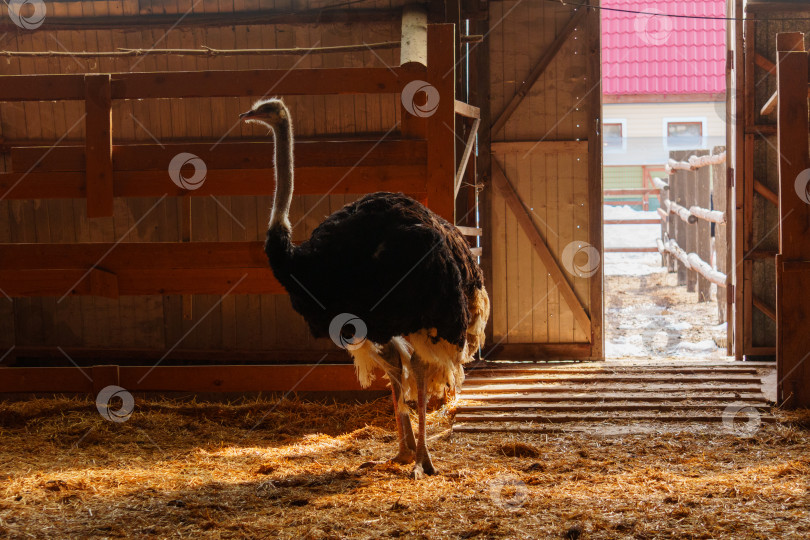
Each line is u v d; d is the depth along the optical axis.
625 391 6.08
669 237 14.10
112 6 7.41
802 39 5.77
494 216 7.54
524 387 6.19
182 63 7.50
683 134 19.23
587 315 7.49
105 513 3.64
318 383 5.98
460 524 3.41
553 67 7.43
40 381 6.00
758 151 7.38
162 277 5.87
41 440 5.20
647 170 19.88
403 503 3.66
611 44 19.55
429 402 5.88
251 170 5.64
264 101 4.20
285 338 7.47
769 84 7.34
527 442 5.05
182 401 6.14
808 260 5.59
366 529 3.37
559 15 7.40
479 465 4.50
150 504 3.76
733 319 7.63
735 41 7.36
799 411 5.50
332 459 4.74
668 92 19.03
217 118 7.46
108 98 5.64
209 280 5.85
